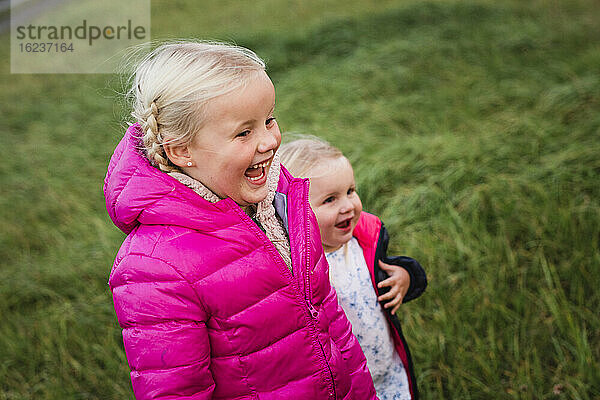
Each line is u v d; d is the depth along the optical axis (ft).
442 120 15.10
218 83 3.64
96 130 19.10
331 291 4.95
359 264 6.21
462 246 9.99
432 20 21.48
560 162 11.68
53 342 9.85
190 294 3.90
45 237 13.33
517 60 17.54
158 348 3.84
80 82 23.54
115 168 4.09
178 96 3.68
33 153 17.92
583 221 9.94
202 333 3.97
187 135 3.76
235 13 28.45
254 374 4.22
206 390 4.02
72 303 10.94
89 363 9.27
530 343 8.18
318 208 5.92
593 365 7.45
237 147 3.76
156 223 3.96
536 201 10.84
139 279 3.88
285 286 4.25
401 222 11.28
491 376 7.75
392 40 20.61
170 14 30.40
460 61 18.17
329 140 14.82
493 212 10.94
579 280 8.89
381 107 16.26
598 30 18.44
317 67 19.99
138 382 3.92
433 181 12.22
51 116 20.66
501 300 8.91
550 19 20.07
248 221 4.13
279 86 19.25
